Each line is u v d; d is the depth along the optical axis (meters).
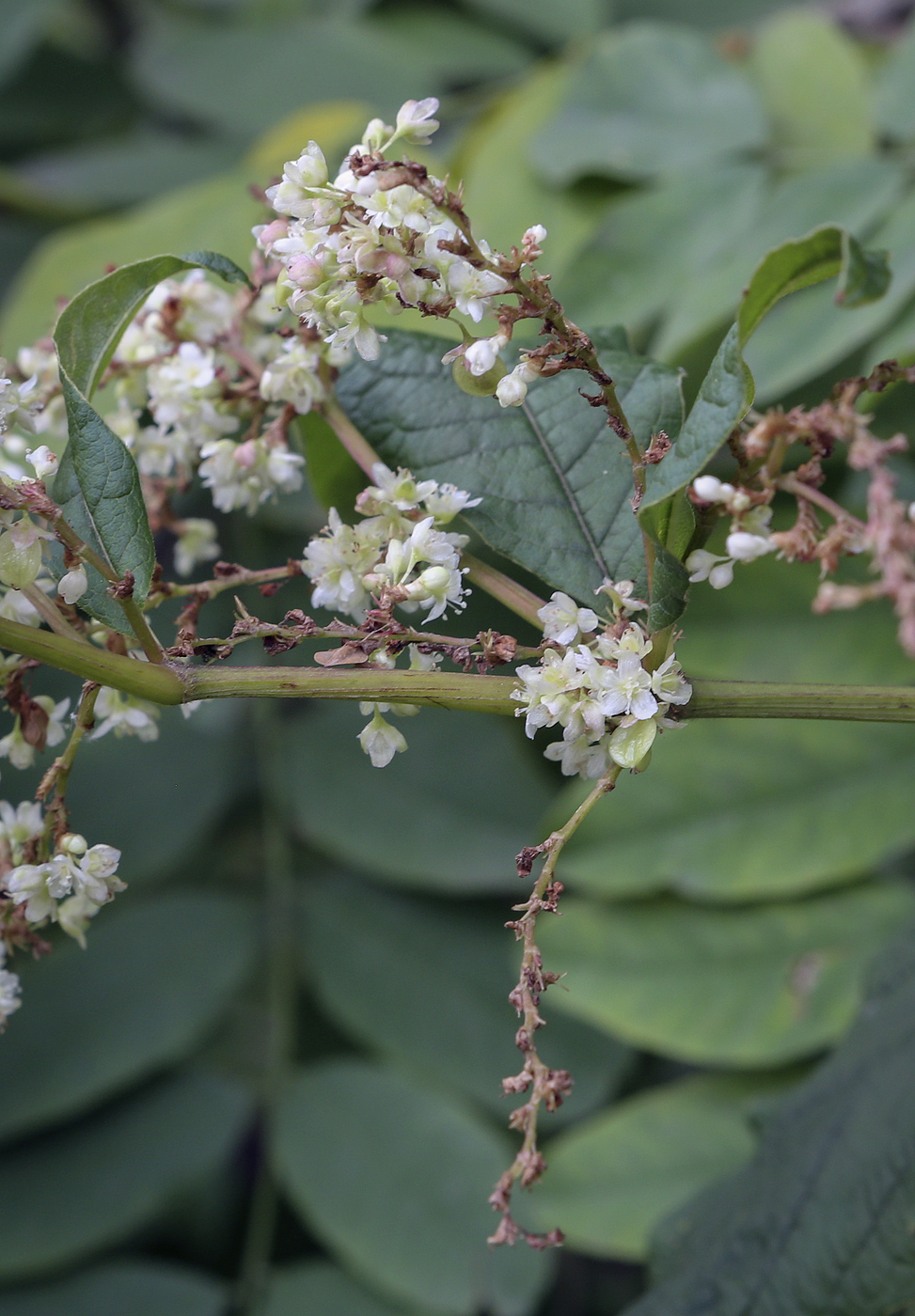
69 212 0.89
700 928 0.65
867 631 0.65
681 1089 0.66
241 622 0.49
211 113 0.93
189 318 0.52
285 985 0.73
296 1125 0.69
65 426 0.52
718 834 0.64
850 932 0.64
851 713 0.49
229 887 0.76
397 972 0.72
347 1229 0.66
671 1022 0.63
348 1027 0.71
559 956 0.66
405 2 0.96
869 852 0.63
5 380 0.49
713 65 0.72
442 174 0.72
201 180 0.91
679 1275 0.56
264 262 0.52
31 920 0.49
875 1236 0.54
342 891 0.75
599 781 0.49
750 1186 0.57
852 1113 0.56
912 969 0.58
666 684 0.49
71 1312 0.66
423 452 0.51
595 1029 0.70
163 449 0.52
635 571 0.50
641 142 0.71
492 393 0.49
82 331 0.50
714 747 0.65
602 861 0.65
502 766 0.73
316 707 0.77
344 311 0.48
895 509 0.50
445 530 0.51
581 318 0.65
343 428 0.51
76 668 0.48
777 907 0.65
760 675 0.65
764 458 0.49
